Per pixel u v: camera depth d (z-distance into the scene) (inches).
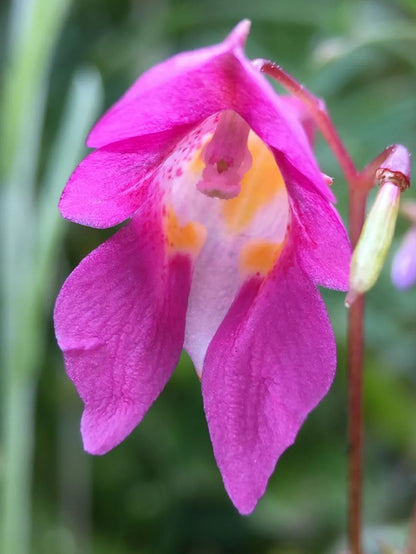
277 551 5.8
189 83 2.8
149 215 3.2
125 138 2.9
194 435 6.0
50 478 6.0
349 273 2.9
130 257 3.1
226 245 3.3
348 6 6.2
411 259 3.8
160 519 6.0
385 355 5.9
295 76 6.2
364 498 5.8
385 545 3.8
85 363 3.1
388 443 6.1
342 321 5.7
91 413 3.1
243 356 3.1
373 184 3.5
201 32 6.9
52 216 4.6
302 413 3.0
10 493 4.6
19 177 4.8
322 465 5.8
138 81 2.6
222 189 3.1
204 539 6.0
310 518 5.7
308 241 3.0
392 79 6.6
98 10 7.5
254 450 3.1
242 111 2.8
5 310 4.7
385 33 5.1
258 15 6.3
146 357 3.1
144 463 6.0
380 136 5.9
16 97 4.7
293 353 3.0
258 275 3.2
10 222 4.7
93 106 4.7
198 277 3.3
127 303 3.1
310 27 6.5
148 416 6.0
